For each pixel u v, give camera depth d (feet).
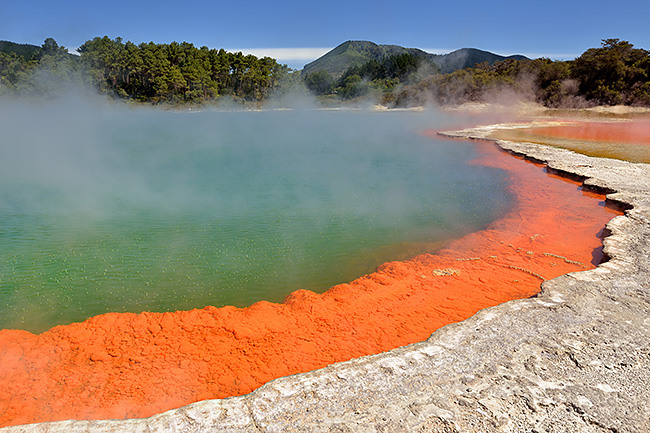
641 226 49.42
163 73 364.99
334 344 30.81
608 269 38.22
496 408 21.83
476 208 67.87
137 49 359.46
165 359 29.14
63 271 43.78
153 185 85.46
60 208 67.21
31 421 23.26
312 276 43.98
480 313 31.53
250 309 36.24
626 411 21.47
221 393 25.72
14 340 31.32
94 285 40.88
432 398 22.75
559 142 129.08
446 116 270.87
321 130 208.54
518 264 44.78
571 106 276.62
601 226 55.77
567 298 33.30
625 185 70.90
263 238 54.60
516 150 113.09
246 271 44.83
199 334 32.30
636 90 257.75
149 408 24.41
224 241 53.36
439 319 34.01
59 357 29.30
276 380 24.76
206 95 396.16
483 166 101.45
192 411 22.29
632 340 27.53
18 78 314.35
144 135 185.16
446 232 57.31
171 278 42.78
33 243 51.44
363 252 50.44
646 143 125.49
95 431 20.89
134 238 53.88
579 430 20.27
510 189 77.71
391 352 27.25
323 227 59.26
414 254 49.73
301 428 20.92
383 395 23.13
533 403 22.13
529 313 31.24
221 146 149.38
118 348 30.40
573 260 45.37
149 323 33.81
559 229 55.62
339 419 21.43
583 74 279.49
